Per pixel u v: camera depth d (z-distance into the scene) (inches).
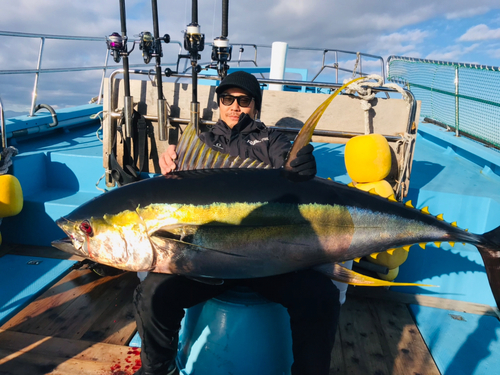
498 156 139.7
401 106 110.6
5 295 91.4
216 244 56.7
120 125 110.0
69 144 151.8
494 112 153.9
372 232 63.1
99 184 131.8
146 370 59.1
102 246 57.7
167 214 56.4
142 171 119.1
